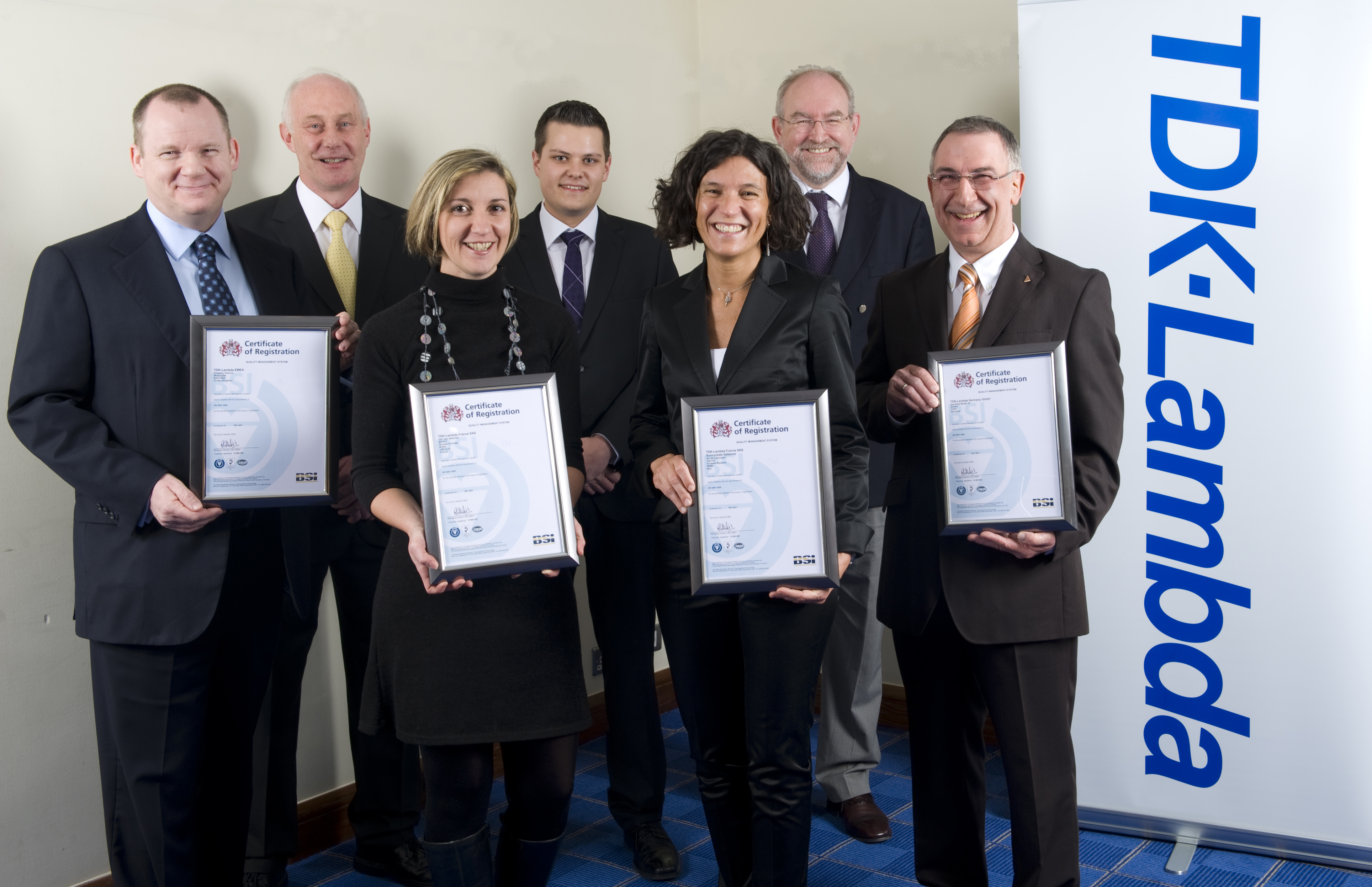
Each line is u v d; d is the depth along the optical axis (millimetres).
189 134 2096
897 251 3152
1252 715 2562
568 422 2025
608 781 3295
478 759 1896
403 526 1794
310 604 2299
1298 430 2465
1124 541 2660
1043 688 1967
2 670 2357
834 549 1877
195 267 2191
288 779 2576
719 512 1891
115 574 2045
